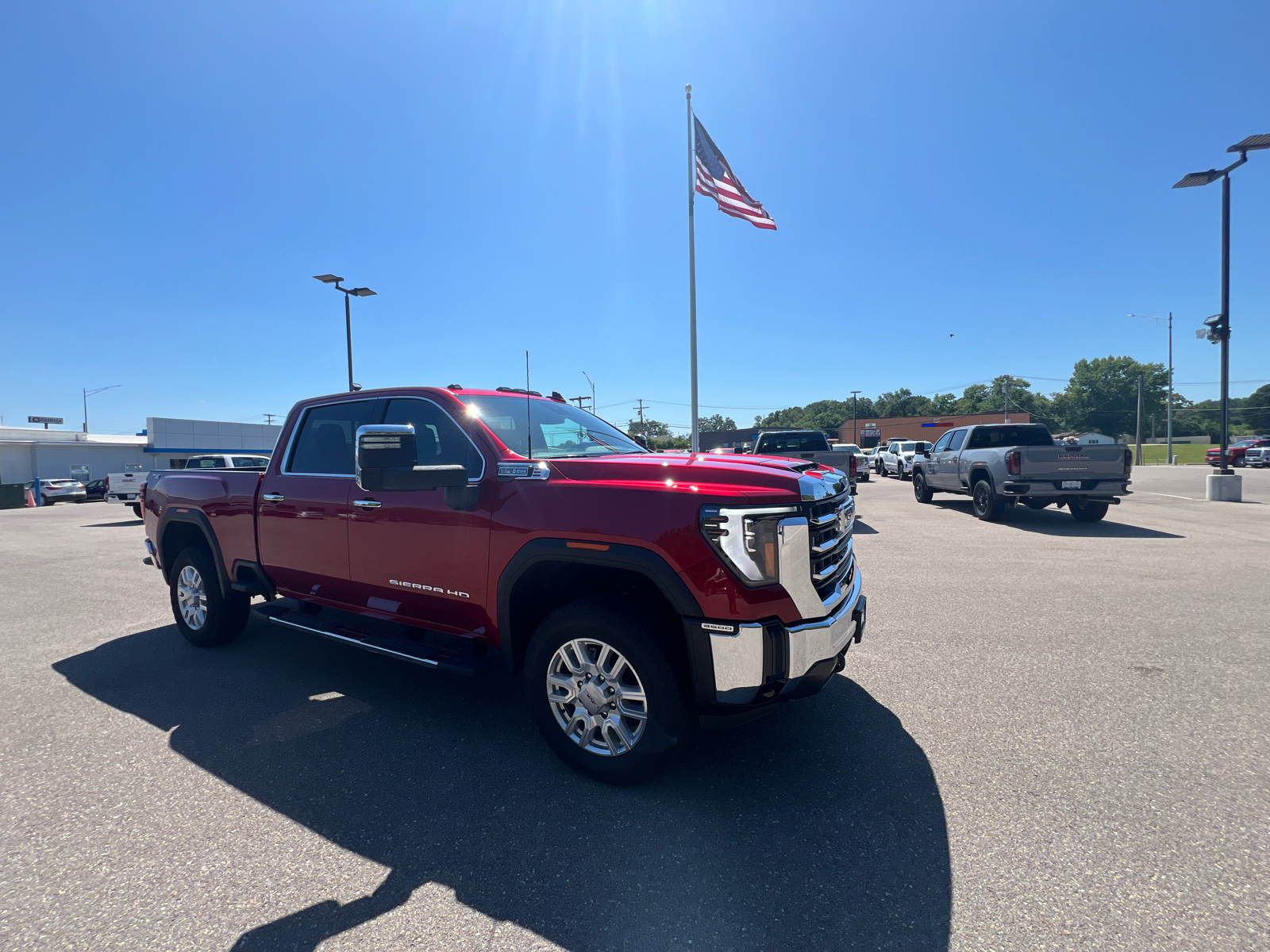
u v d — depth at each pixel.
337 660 4.87
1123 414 111.12
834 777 3.04
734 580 2.71
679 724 2.82
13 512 24.31
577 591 3.45
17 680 4.45
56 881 2.34
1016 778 3.00
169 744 3.45
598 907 2.19
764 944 2.01
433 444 3.76
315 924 2.12
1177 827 2.61
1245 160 15.56
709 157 17.52
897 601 6.30
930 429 84.19
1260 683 4.14
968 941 2.02
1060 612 5.84
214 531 4.88
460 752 3.34
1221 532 10.78
